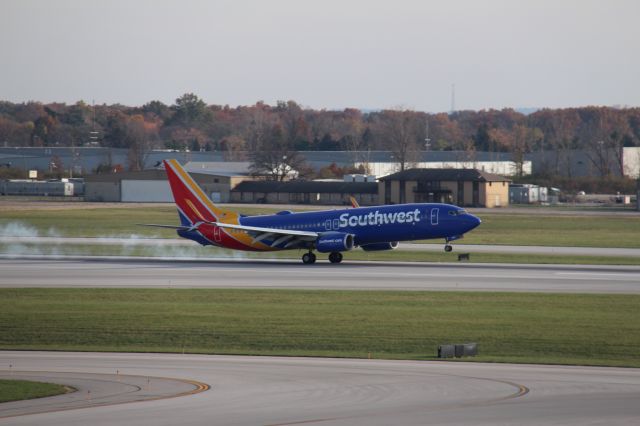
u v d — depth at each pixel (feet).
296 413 390.63
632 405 403.54
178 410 397.80
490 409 395.34
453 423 369.30
